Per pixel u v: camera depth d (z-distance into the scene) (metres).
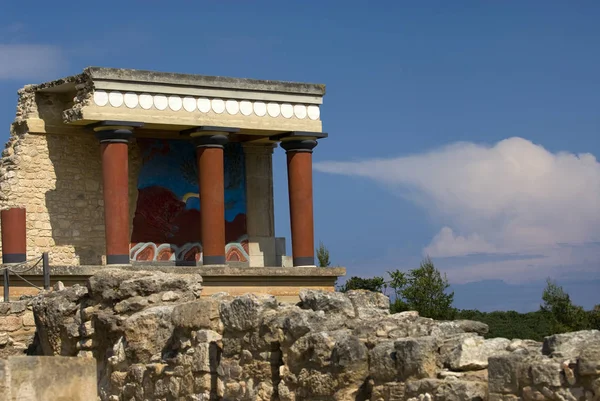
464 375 13.41
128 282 19.83
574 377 11.72
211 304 17.62
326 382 14.89
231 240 43.00
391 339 14.77
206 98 40.31
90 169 40.22
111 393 19.69
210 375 17.45
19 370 13.51
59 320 21.05
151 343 19.08
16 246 36.56
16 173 38.91
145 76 38.91
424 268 44.97
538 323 44.28
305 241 42.12
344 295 17.12
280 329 15.96
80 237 39.72
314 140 42.56
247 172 43.72
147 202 41.06
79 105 38.25
